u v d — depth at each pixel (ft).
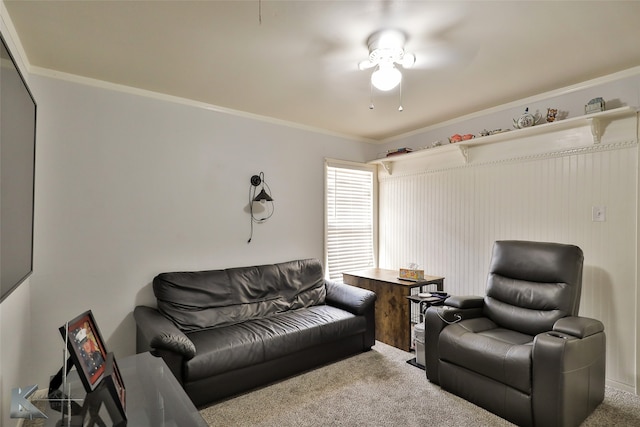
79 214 8.42
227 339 8.05
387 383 8.50
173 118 9.84
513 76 8.56
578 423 6.55
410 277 11.43
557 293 7.94
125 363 6.20
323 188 13.46
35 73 7.88
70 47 6.97
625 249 8.21
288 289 11.09
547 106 9.69
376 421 6.90
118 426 4.36
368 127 13.24
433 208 12.80
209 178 10.52
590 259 8.78
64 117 8.23
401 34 6.52
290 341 8.65
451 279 12.13
